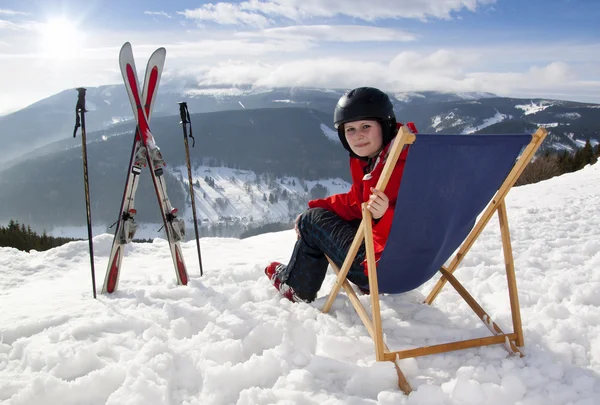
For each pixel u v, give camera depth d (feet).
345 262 6.86
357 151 6.97
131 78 9.68
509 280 6.44
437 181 5.61
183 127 10.72
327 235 7.55
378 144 6.86
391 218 6.06
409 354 5.89
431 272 7.28
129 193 9.54
